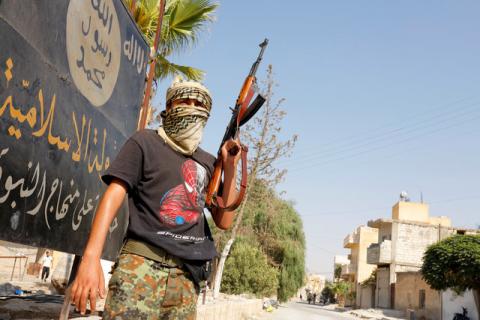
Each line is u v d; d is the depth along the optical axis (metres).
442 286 32.66
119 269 1.89
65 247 4.04
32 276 15.20
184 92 2.17
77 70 3.98
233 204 2.26
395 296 43.75
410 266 45.50
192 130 2.13
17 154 3.18
